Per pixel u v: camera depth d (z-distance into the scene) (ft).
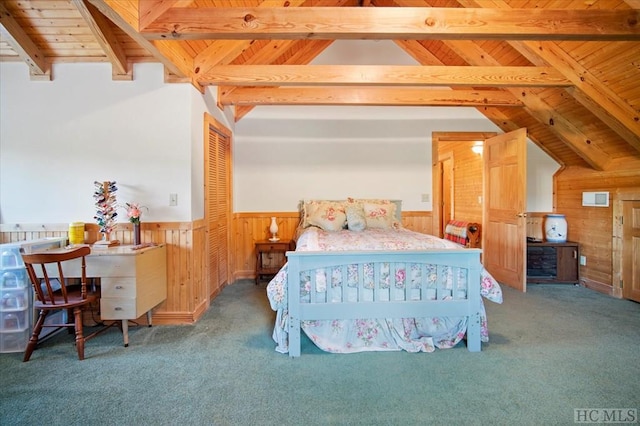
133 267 8.16
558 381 6.48
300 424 5.32
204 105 11.05
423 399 5.93
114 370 7.01
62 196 9.78
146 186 9.82
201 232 10.71
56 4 8.38
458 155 21.09
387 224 13.37
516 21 7.21
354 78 9.98
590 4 8.38
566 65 9.99
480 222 18.44
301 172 15.26
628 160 11.75
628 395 6.02
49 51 9.53
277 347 7.92
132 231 9.82
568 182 14.62
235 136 15.11
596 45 9.11
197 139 10.39
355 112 15.31
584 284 13.55
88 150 9.78
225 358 7.52
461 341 8.26
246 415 5.53
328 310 7.72
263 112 15.14
